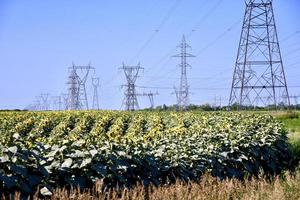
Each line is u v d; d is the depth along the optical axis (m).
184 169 10.45
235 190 8.52
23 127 27.03
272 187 8.75
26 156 7.63
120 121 32.12
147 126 30.58
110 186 8.55
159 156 10.40
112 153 9.01
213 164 11.48
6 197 7.14
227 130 15.05
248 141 13.97
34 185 7.54
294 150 18.83
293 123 39.69
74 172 8.14
